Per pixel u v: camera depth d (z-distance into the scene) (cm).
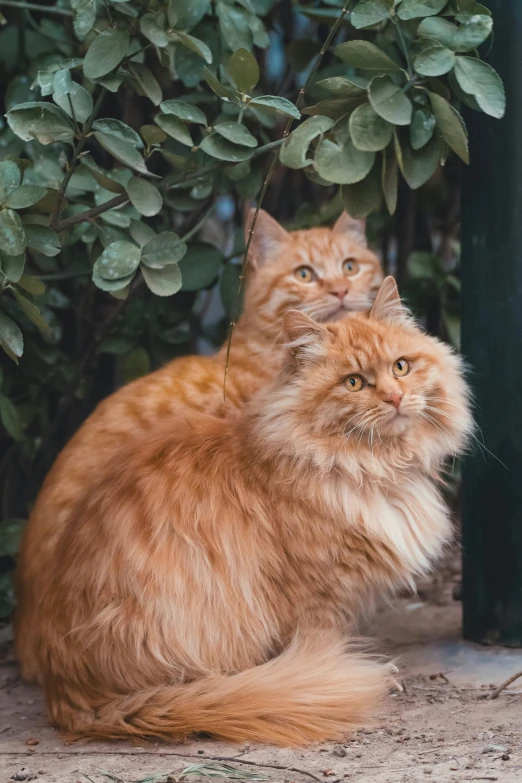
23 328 495
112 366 572
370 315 363
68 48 477
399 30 338
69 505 387
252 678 310
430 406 341
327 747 295
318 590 330
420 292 546
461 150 337
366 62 338
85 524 344
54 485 399
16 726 343
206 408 416
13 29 487
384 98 330
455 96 390
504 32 368
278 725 302
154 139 350
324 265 462
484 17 330
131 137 348
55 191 343
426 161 352
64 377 518
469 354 392
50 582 347
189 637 320
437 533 354
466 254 392
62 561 344
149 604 318
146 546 324
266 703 304
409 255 565
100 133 339
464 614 404
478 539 392
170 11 349
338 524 326
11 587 454
